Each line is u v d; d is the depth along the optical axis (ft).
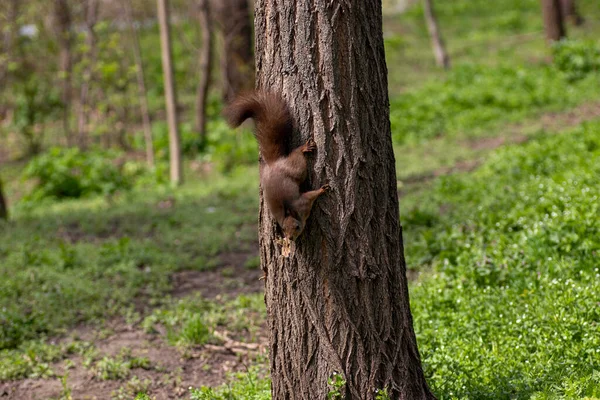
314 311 14.44
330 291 14.33
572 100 58.23
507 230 27.35
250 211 42.52
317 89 14.02
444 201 35.65
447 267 24.97
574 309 19.27
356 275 14.28
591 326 18.44
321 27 13.91
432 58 93.20
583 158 34.96
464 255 25.32
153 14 92.73
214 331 25.16
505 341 18.99
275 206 13.93
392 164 14.83
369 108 14.24
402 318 14.94
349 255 14.25
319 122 14.06
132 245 35.35
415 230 31.60
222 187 50.44
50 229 40.34
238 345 24.02
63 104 74.28
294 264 14.56
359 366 14.39
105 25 63.26
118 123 77.56
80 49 62.59
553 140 41.32
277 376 15.34
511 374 16.78
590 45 66.28
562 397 15.20
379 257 14.46
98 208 46.65
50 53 72.18
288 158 14.14
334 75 13.94
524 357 17.85
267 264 15.23
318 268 14.34
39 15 70.54
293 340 14.80
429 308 22.09
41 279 30.71
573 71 65.51
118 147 71.56
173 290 30.32
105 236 39.06
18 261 32.89
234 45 70.74
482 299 21.89
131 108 78.59
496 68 74.18
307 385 14.69
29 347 24.85
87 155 59.67
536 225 25.08
